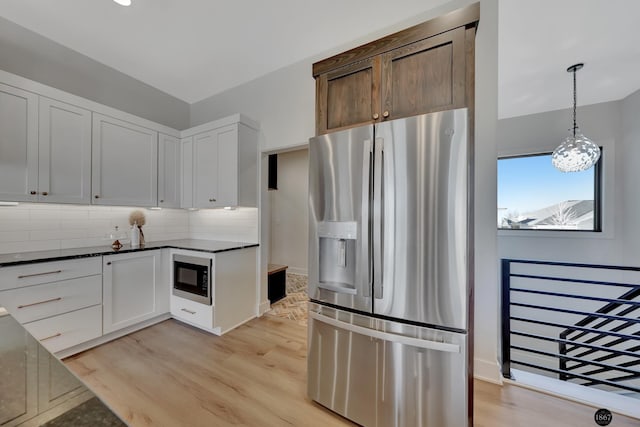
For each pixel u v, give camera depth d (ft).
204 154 9.85
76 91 8.41
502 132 12.82
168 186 10.08
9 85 6.36
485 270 6.18
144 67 9.32
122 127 8.66
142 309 8.38
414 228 4.18
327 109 5.51
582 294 11.28
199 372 6.33
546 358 11.94
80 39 7.86
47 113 6.99
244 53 8.60
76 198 7.55
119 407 5.16
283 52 8.58
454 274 3.93
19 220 7.15
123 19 7.09
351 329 4.56
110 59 8.84
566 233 11.56
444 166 3.99
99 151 8.07
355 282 4.68
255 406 5.26
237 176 8.97
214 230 10.96
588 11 6.48
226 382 5.98
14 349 2.36
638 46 7.71
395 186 4.32
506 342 6.33
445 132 3.98
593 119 11.05
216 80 10.19
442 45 4.38
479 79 6.16
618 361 10.98
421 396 4.14
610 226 10.73
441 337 4.03
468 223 3.93
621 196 10.53
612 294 10.80
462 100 4.21
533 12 6.54
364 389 4.59
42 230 7.57
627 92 10.11
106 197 8.23
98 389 5.67
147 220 10.08
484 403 5.38
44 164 6.93
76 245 8.24
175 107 11.39
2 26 6.99
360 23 7.31
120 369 6.39
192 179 10.19
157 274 8.82
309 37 7.87
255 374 6.29
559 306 11.71
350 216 4.74
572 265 5.96
